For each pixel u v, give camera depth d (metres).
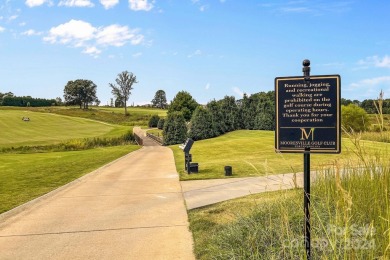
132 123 101.62
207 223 6.90
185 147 14.06
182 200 9.29
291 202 6.05
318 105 4.41
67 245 6.15
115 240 6.33
